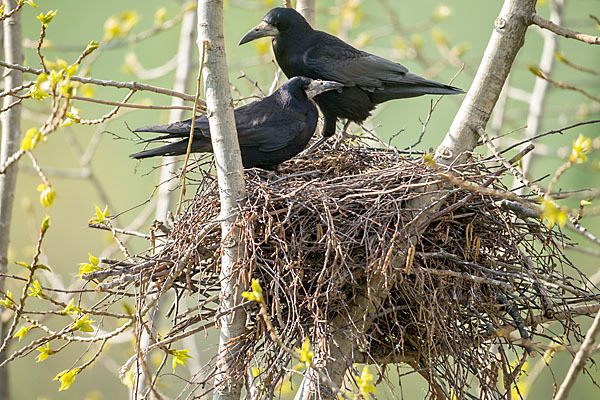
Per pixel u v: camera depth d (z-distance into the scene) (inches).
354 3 675.4
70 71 273.7
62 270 846.5
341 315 339.6
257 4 659.4
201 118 397.7
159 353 582.2
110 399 736.3
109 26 568.1
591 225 816.9
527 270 360.2
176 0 668.1
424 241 365.1
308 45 487.8
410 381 681.6
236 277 332.8
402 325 366.3
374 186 370.6
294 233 339.9
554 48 642.2
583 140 316.5
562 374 741.3
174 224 368.8
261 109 434.6
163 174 605.6
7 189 466.9
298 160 454.6
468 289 361.1
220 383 327.6
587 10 984.9
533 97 642.8
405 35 682.8
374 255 332.2
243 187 335.9
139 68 655.1
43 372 727.7
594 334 273.9
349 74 486.3
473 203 366.6
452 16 978.7
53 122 258.7
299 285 333.4
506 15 355.9
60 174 617.3
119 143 932.6
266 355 332.2
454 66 692.7
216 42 326.6
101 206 904.9
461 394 343.9
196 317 352.5
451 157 367.2
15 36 460.1
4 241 465.7
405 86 498.3
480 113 364.8
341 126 555.5
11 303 342.0
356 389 340.8
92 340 339.9
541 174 858.1
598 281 480.4
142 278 338.6
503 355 353.1
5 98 462.6
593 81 647.1
